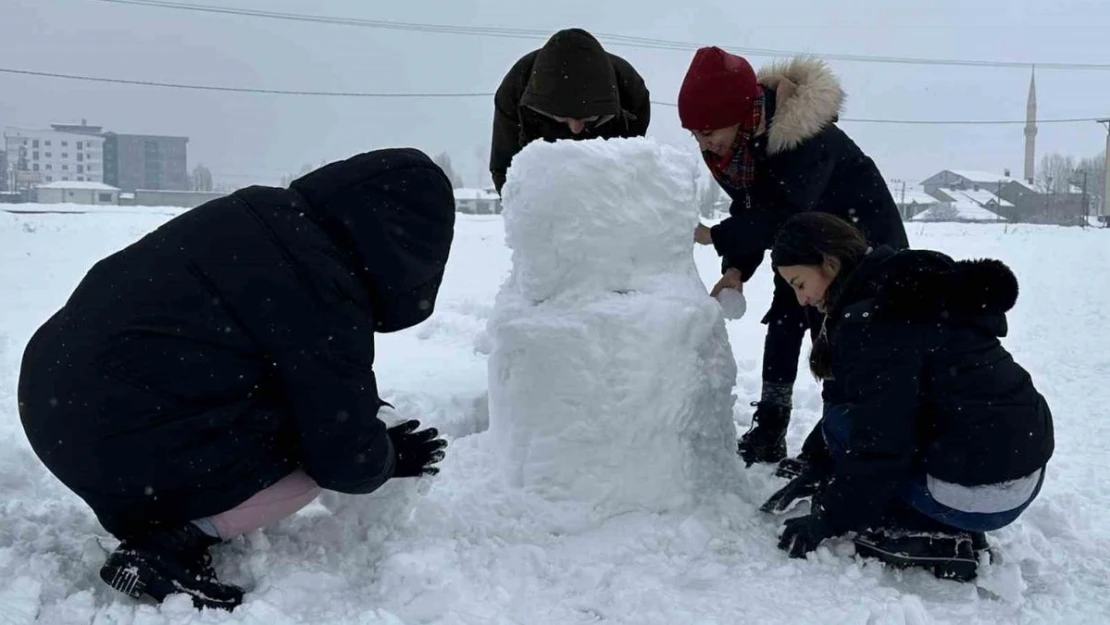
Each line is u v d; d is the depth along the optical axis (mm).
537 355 3275
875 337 2836
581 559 3035
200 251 2533
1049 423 2941
